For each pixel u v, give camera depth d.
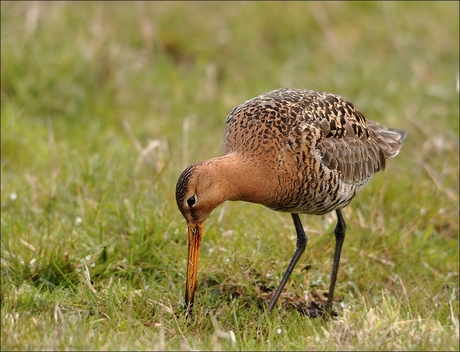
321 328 9.68
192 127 16.06
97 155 13.84
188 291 10.27
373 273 11.82
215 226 12.07
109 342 8.97
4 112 15.51
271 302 10.67
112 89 16.64
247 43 18.58
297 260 11.06
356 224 12.57
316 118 10.77
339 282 11.61
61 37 17.23
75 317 9.72
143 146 15.44
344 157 10.92
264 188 10.23
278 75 17.78
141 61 17.52
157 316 10.06
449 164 14.73
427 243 12.80
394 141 12.09
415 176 14.56
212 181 9.94
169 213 12.23
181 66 18.19
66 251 11.38
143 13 18.47
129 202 12.34
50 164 14.15
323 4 19.56
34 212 12.64
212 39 18.58
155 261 11.47
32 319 9.46
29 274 11.00
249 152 10.27
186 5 19.11
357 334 9.21
